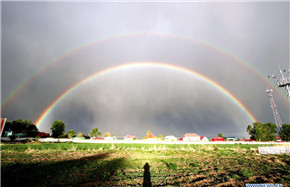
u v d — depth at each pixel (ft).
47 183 28.78
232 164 48.80
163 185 28.86
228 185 29.17
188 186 28.40
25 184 28.07
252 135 252.83
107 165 45.19
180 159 58.34
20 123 255.70
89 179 31.58
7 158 55.62
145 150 93.56
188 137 354.33
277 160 56.39
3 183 28.25
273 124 251.80
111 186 27.86
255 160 56.44
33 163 46.60
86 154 71.36
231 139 367.04
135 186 28.09
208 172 38.40
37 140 173.68
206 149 103.71
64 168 40.37
